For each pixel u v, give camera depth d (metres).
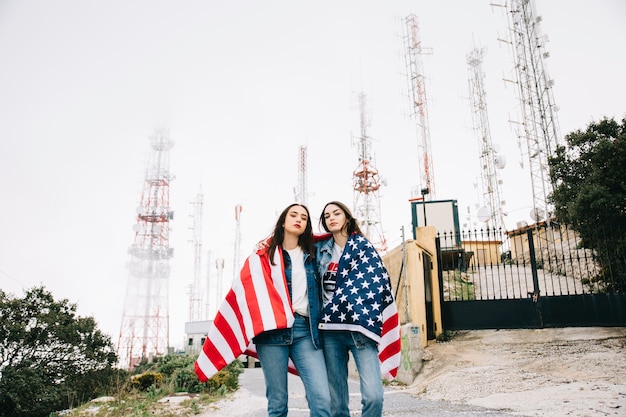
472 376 8.38
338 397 2.97
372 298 2.91
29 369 13.95
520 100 20.17
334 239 3.26
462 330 11.88
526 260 19.38
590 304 9.66
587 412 5.33
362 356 2.86
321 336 2.97
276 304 2.81
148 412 7.71
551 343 9.84
